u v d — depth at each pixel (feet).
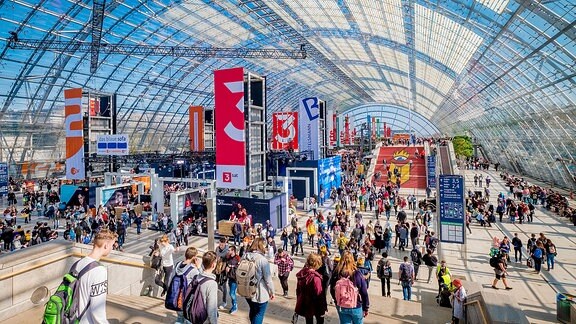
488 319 20.31
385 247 62.34
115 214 81.87
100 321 10.41
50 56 115.34
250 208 76.84
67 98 92.63
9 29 99.60
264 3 118.83
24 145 127.34
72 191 98.63
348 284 15.52
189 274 15.61
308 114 108.88
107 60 131.34
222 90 63.62
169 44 139.44
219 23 135.03
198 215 82.23
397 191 107.04
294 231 59.36
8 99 114.11
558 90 83.25
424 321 29.01
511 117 137.28
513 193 105.29
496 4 66.85
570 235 67.26
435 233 63.57
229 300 28.55
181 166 105.91
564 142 99.50
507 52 86.22
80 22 109.50
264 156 71.56
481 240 66.28
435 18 92.99
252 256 17.01
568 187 108.37
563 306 35.06
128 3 108.68
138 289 27.76
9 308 18.16
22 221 86.89
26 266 18.90
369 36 141.49
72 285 10.31
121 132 159.43
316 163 105.91
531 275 48.67
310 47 163.02
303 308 16.69
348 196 100.68
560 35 62.39
